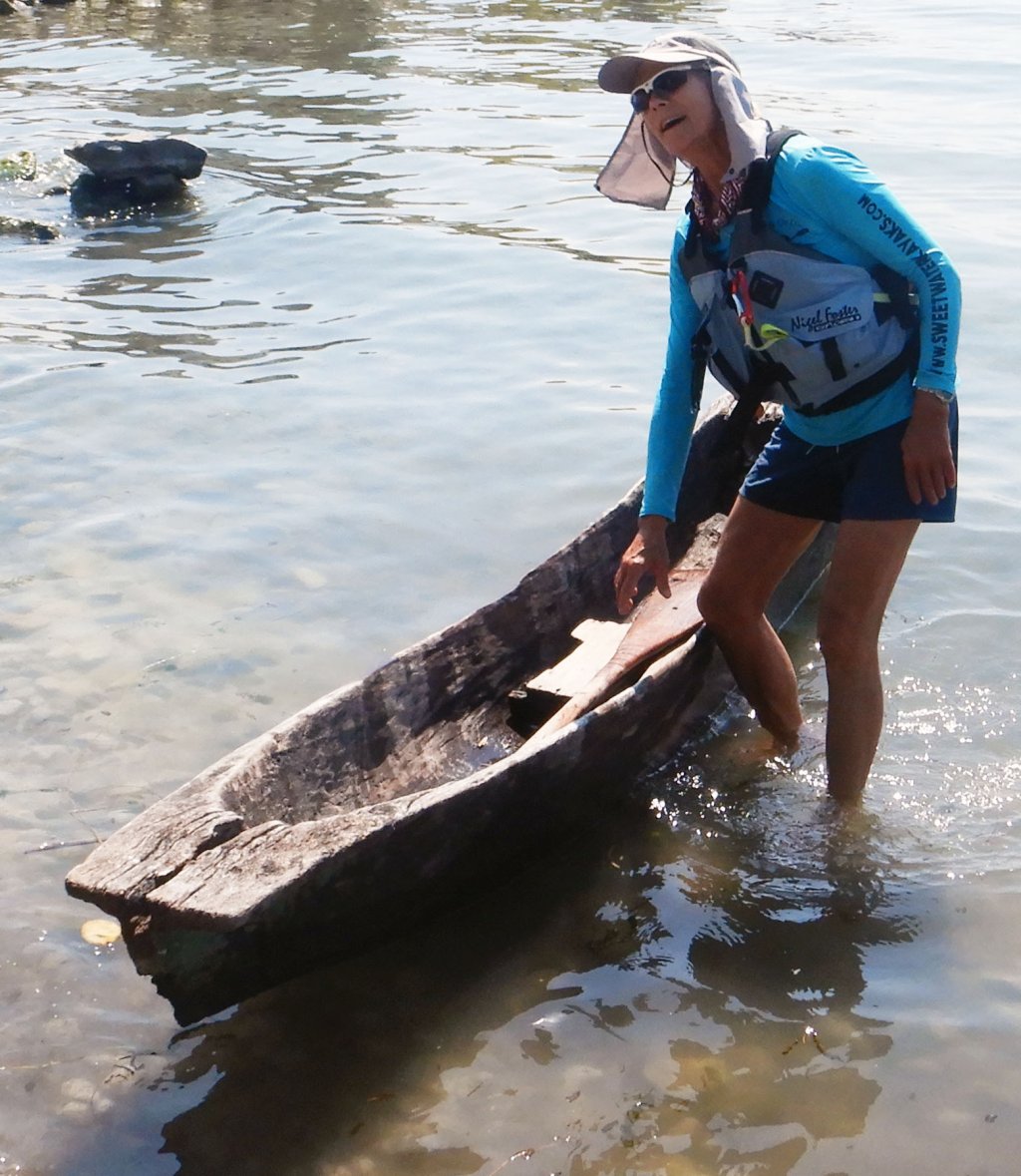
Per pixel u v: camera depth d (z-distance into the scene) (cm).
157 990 334
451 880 361
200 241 994
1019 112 1277
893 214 348
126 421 686
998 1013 331
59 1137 305
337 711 398
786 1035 328
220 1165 297
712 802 422
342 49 1716
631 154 398
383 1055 326
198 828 322
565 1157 296
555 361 753
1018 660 478
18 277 925
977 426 659
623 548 526
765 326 365
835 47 1650
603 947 362
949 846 393
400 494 607
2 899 373
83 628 504
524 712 462
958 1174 287
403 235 982
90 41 1809
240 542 567
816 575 548
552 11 1994
